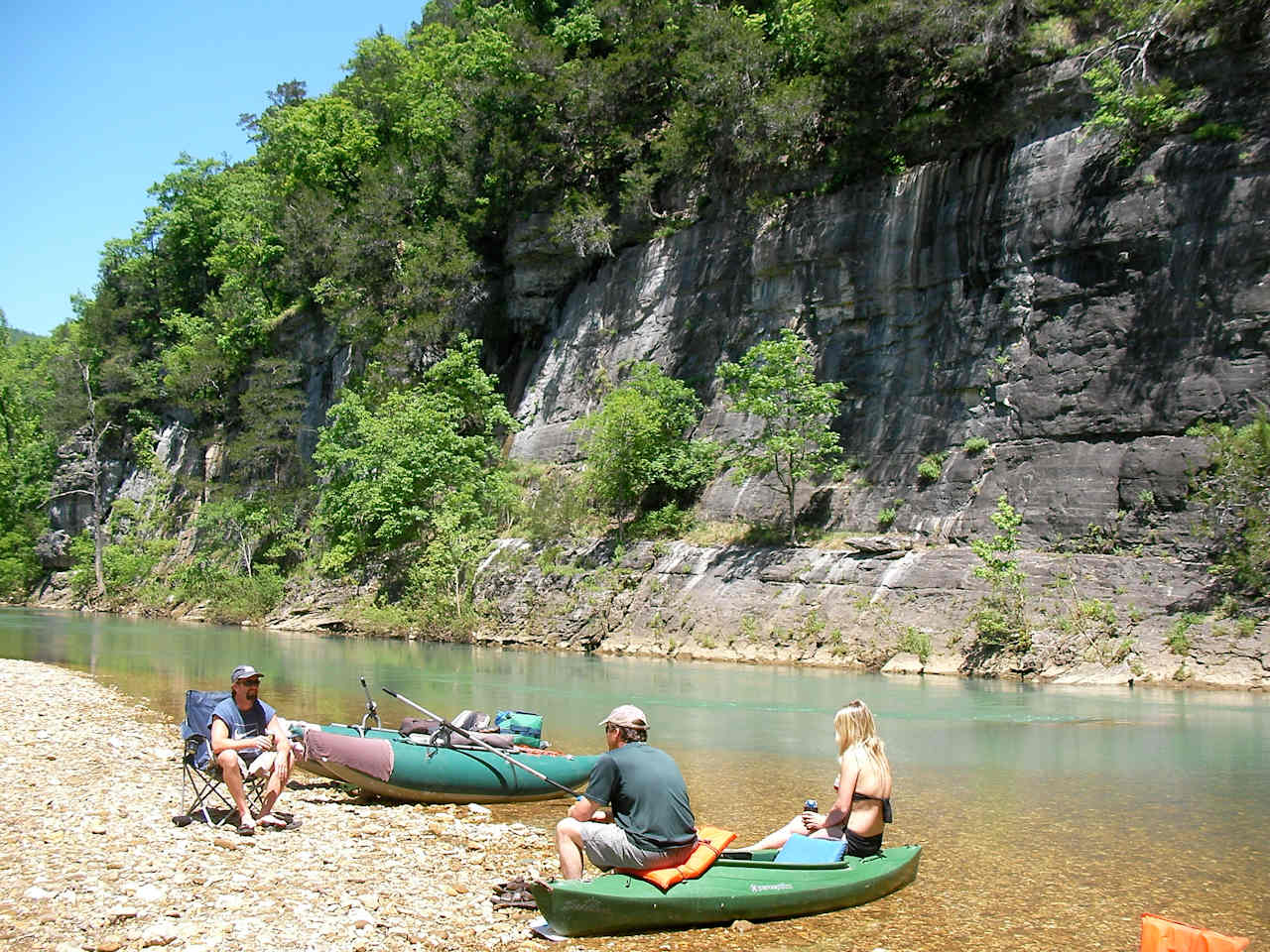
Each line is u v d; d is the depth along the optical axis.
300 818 10.32
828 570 27.70
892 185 31.62
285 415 50.47
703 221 38.34
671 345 38.06
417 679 22.69
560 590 33.00
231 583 44.31
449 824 10.39
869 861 8.39
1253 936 7.46
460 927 7.32
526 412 42.94
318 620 39.44
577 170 42.97
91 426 61.38
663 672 24.56
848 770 8.59
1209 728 16.64
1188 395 24.34
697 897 7.45
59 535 59.50
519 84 43.22
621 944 7.17
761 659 27.06
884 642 25.31
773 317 34.31
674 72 40.66
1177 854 9.56
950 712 18.28
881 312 31.50
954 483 28.09
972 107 29.91
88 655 27.47
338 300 47.84
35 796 10.70
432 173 47.34
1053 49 28.38
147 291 65.94
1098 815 11.06
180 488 57.56
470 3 52.41
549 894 7.16
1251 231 24.02
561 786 10.36
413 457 39.78
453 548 36.22
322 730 11.05
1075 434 26.09
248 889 7.84
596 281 42.09
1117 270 26.11
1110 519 24.67
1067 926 7.64
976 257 29.27
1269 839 10.10
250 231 60.91
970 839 10.11
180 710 17.55
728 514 32.69
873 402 31.17
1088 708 18.70
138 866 8.27
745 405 30.86
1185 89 25.86
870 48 30.88
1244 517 22.39
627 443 34.88
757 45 35.09
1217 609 22.03
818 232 33.09
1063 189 27.34
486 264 46.19
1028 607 24.00
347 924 7.19
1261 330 23.56
